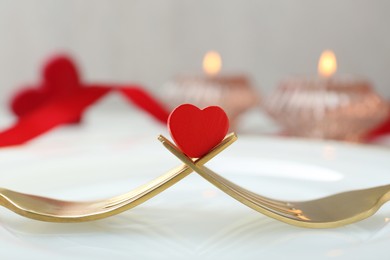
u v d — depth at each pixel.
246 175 0.25
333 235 0.17
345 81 0.35
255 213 0.20
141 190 0.18
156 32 0.57
